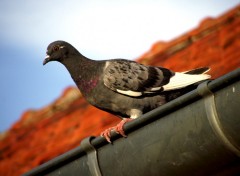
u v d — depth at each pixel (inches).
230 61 382.0
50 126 482.9
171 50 466.9
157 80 322.0
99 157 268.1
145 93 320.8
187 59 433.4
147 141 251.0
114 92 325.7
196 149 236.5
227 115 225.9
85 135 412.5
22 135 501.7
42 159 420.5
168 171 248.7
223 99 227.6
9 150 485.7
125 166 259.4
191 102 237.8
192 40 460.1
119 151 261.0
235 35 421.1
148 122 251.3
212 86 229.3
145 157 252.4
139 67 329.4
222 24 450.3
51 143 442.6
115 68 330.0
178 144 241.0
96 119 428.8
